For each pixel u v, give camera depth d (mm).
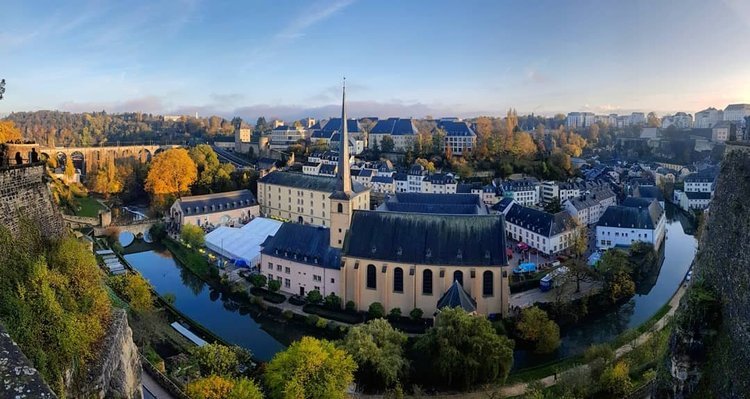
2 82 44812
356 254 98500
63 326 33219
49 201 43688
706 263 55344
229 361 67062
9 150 42750
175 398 52500
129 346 42781
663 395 52125
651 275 125000
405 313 96438
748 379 42094
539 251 144125
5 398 19422
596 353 70625
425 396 67312
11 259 35406
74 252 41188
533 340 82938
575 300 99500
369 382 68188
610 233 149125
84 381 34062
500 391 69312
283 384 58750
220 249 137250
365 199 153625
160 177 188125
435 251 96062
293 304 101500
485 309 94062
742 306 45750
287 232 111938
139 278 86312
